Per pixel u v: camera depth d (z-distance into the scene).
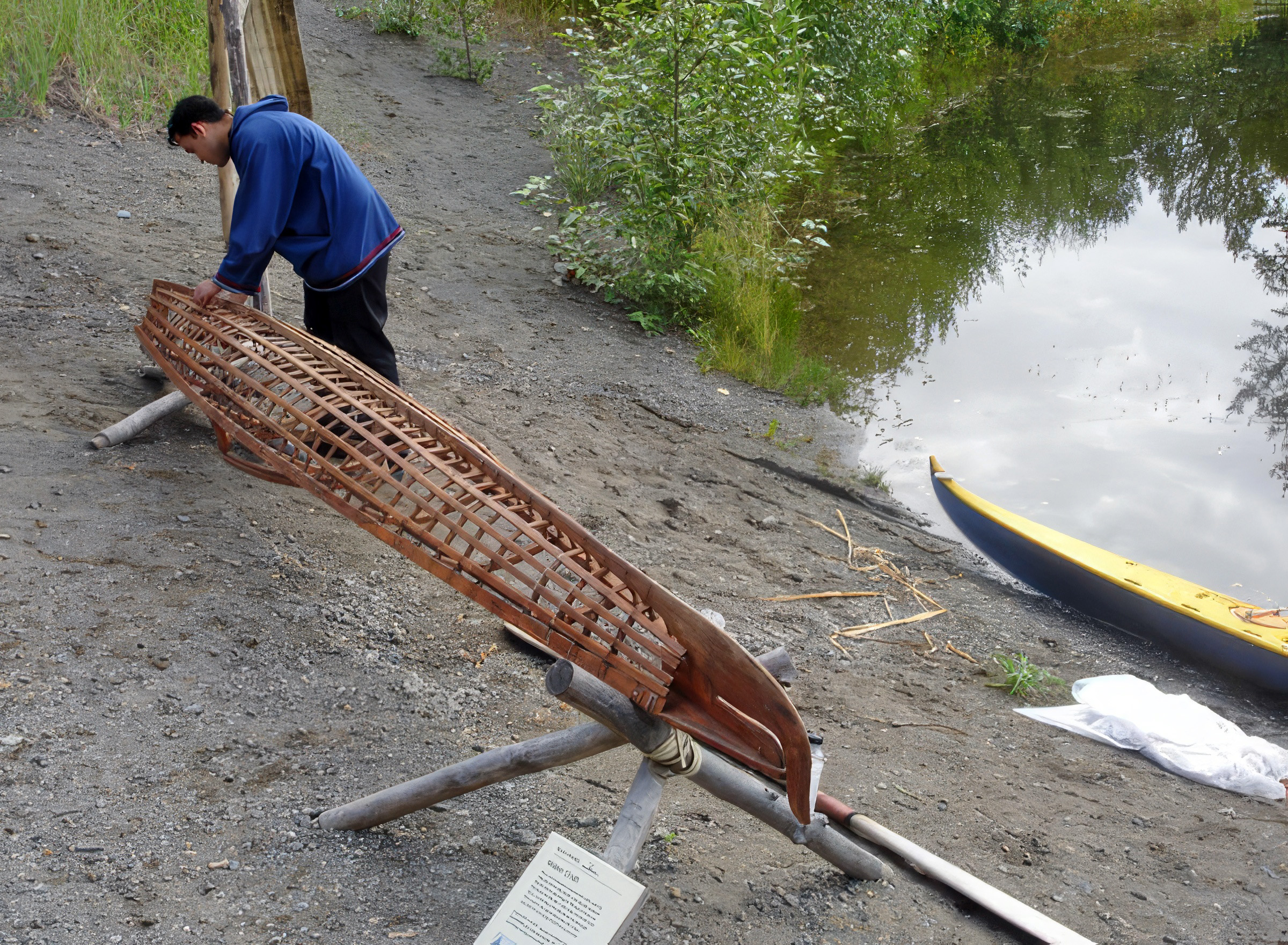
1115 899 3.23
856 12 14.37
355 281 4.19
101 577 3.67
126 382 5.10
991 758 4.02
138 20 9.72
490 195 9.87
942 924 2.94
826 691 4.32
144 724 3.09
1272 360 8.74
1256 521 6.37
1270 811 3.92
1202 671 5.12
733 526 5.84
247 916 2.48
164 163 8.28
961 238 11.55
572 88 11.27
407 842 2.86
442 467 2.97
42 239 6.50
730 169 8.90
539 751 2.71
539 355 7.34
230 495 4.41
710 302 8.77
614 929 2.16
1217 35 22.91
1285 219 12.43
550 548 2.70
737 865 3.04
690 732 2.47
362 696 3.48
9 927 2.31
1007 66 20.05
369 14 13.09
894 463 7.04
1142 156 14.67
